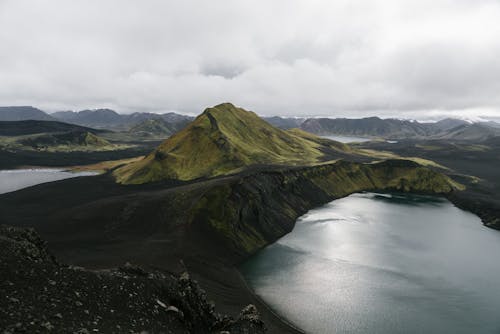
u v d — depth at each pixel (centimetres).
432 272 9800
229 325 4288
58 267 3175
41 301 2447
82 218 12019
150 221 11819
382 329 6762
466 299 8138
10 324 1981
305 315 7181
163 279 4259
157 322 3070
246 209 12719
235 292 7988
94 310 2708
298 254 11000
